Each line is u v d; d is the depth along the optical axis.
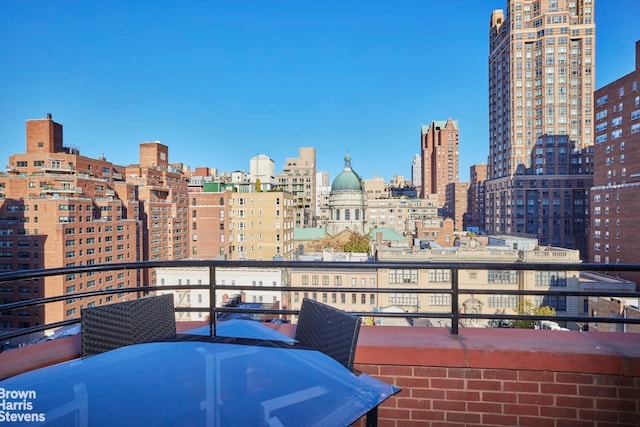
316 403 2.14
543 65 93.56
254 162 105.75
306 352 2.86
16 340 47.34
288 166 150.75
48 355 3.44
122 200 70.88
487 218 113.00
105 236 61.19
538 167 94.25
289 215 69.75
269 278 33.81
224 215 65.00
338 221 90.19
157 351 2.88
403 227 136.62
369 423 2.29
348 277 40.28
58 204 53.56
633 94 58.38
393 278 39.53
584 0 91.69
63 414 1.98
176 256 86.56
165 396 2.18
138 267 3.65
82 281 56.59
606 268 3.44
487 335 3.88
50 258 53.38
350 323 2.70
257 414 2.00
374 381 2.45
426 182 188.62
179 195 90.38
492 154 111.75
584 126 91.19
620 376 3.31
